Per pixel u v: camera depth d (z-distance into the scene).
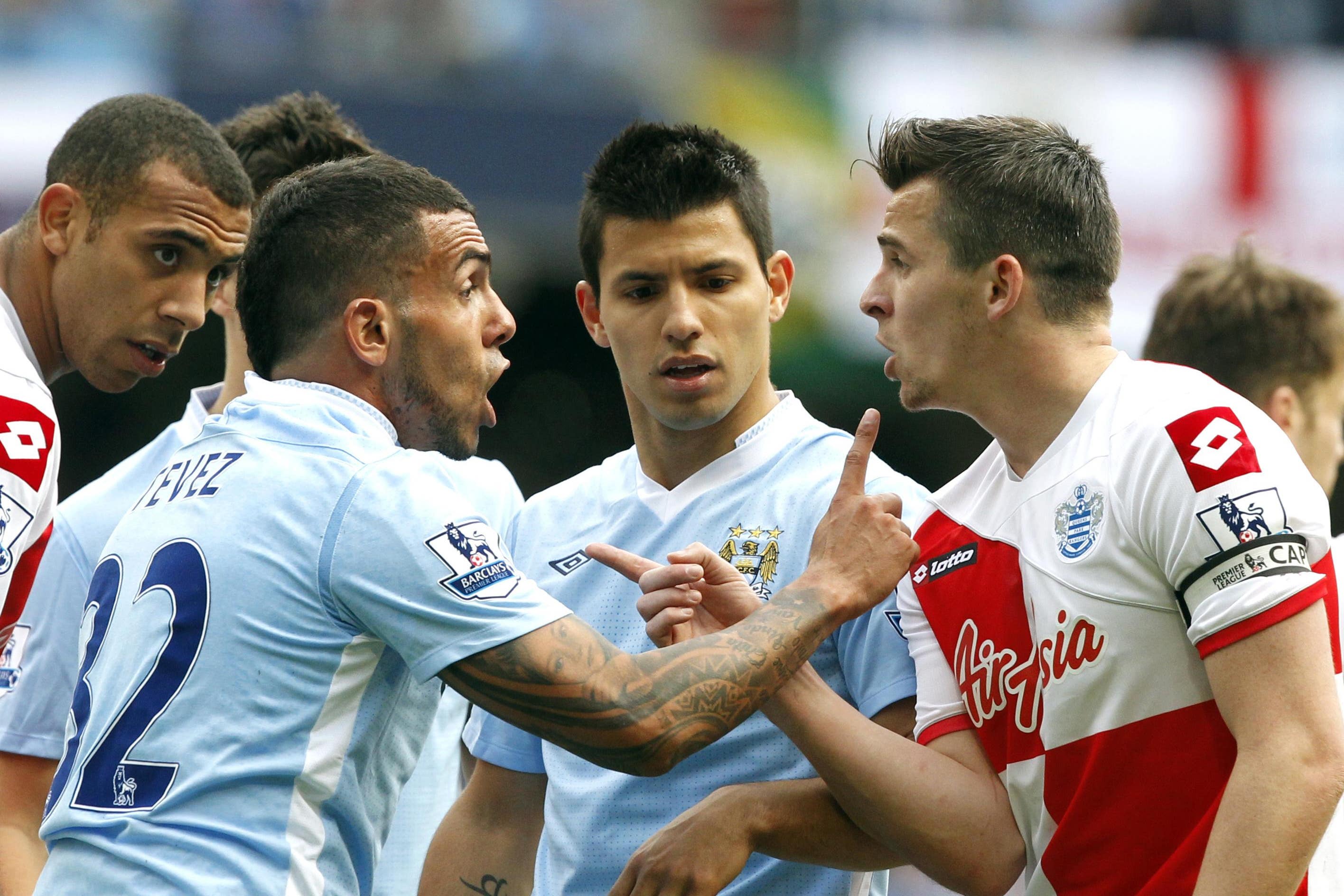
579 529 10.55
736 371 9.70
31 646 11.29
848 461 9.22
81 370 11.07
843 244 34.34
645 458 10.37
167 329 10.88
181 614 8.33
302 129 13.45
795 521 9.74
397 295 9.10
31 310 10.81
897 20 34.56
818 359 36.34
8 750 11.16
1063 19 34.91
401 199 9.20
